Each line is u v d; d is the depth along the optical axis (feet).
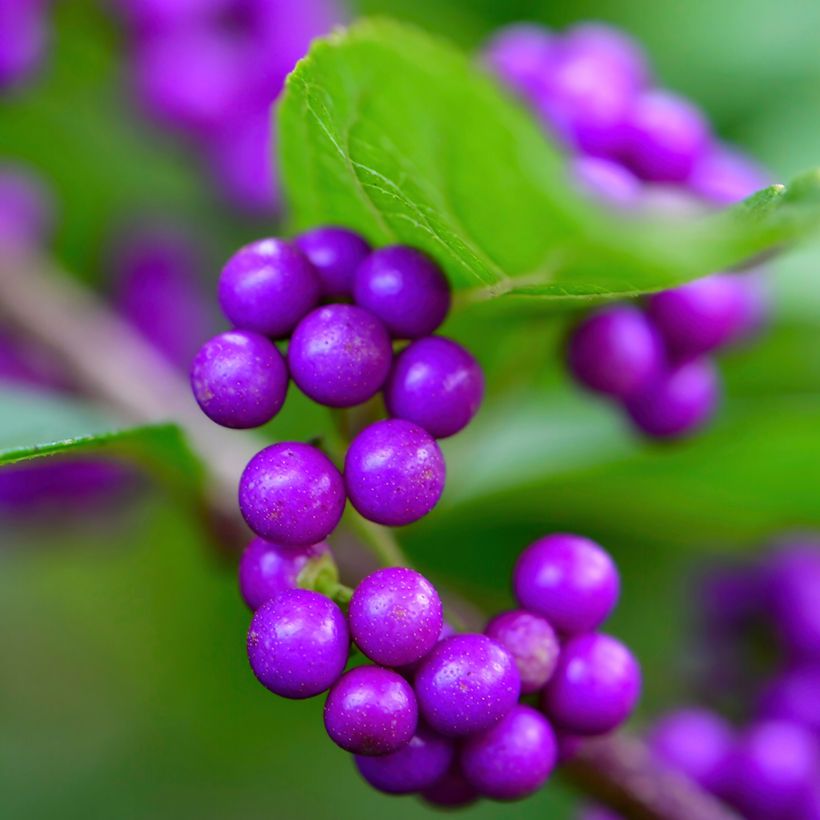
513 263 0.42
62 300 0.54
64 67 0.62
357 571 0.45
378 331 0.43
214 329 0.64
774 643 0.56
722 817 0.47
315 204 0.45
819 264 0.53
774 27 0.62
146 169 0.66
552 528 0.58
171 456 0.49
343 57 0.40
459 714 0.42
